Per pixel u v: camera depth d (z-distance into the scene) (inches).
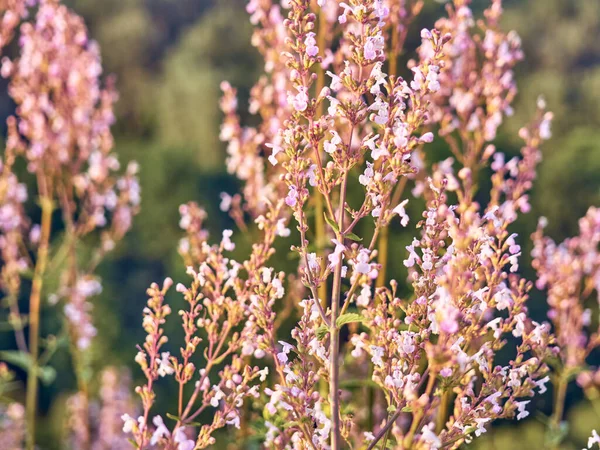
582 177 1110.4
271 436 137.2
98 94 297.1
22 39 281.0
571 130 1266.0
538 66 1446.9
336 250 112.0
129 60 1759.4
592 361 993.5
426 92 115.0
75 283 311.9
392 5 187.0
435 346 93.4
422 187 192.5
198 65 1621.6
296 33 117.6
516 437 718.5
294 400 113.1
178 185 1375.5
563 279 224.2
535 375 120.0
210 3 1923.0
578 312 222.4
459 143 545.6
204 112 1529.3
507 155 856.9
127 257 1322.6
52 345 295.0
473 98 208.8
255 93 222.4
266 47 216.1
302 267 118.2
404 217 113.8
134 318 1282.0
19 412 328.2
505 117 1035.3
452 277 96.0
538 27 1503.4
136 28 1764.3
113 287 1222.9
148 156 1398.9
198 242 185.0
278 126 209.9
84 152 303.3
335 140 114.0
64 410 990.4
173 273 1120.8
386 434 110.3
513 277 129.5
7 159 288.8
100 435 473.7
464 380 115.2
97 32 1777.8
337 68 187.5
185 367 128.6
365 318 116.2
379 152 113.7
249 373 125.1
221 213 1392.7
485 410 112.2
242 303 133.8
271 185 212.1
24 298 1063.0
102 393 491.2
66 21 285.9
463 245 96.4
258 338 123.0
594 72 1392.7
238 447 181.5
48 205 298.8
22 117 287.6
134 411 483.8
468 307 110.0
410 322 113.9
